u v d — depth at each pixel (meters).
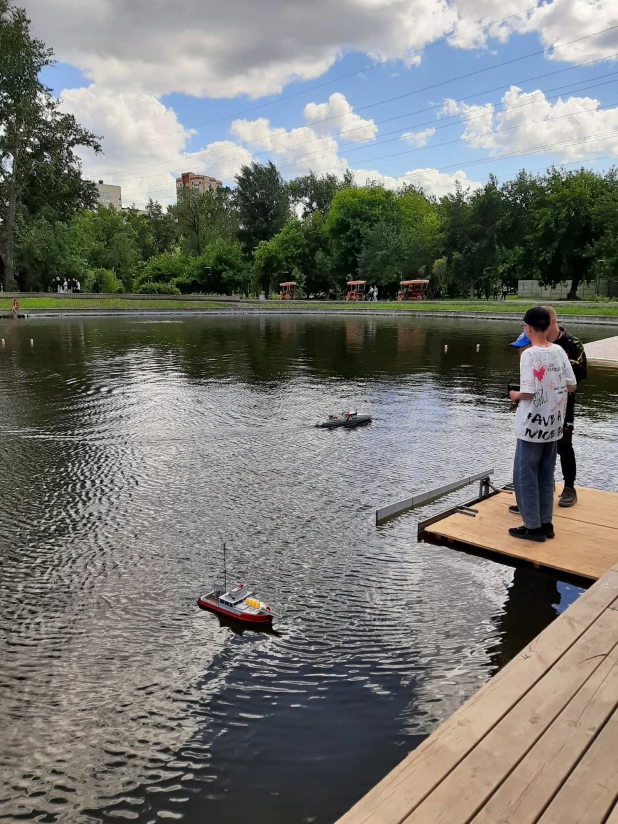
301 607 4.36
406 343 24.16
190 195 76.44
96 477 7.34
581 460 8.02
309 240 70.19
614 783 2.08
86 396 12.45
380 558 5.11
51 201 50.44
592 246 48.53
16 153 45.12
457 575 4.77
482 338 26.48
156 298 52.66
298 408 11.38
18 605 4.41
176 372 15.80
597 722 2.40
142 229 85.88
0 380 14.28
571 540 4.99
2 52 41.72
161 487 6.98
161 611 4.32
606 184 50.62
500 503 5.97
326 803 2.71
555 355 4.75
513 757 2.21
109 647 3.90
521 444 4.89
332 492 6.80
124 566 5.02
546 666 2.81
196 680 3.57
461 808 1.97
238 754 3.00
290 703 3.36
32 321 36.88
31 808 2.70
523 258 54.94
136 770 2.92
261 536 5.61
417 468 7.70
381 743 3.05
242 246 73.62
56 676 3.61
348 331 30.52
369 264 60.31
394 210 66.00
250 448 8.62
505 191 53.31
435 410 11.25
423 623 4.13
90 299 48.00
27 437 9.20
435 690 3.45
